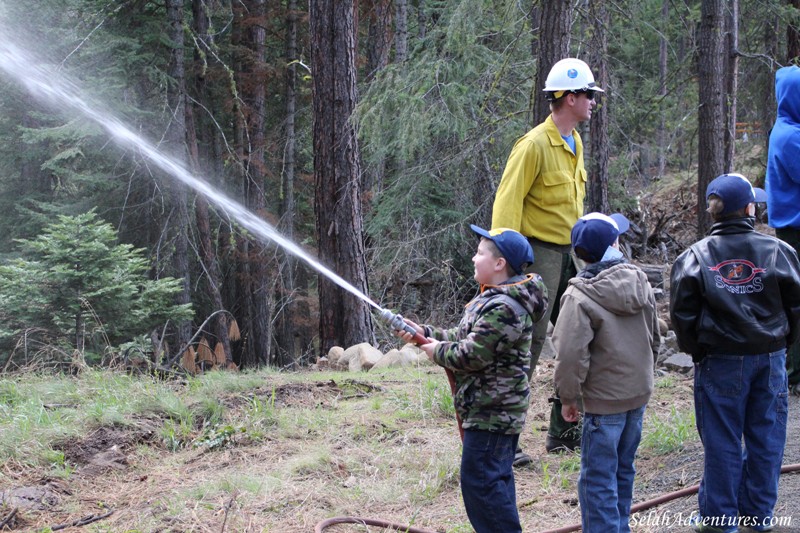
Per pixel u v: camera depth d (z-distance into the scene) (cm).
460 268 1416
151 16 1661
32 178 1664
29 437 508
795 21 1476
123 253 1003
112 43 1510
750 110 1855
